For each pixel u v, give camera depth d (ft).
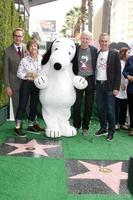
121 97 22.98
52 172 13.94
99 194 11.89
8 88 20.33
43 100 20.21
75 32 66.80
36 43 20.65
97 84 19.94
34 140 19.43
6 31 23.75
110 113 19.90
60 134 20.35
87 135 21.22
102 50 19.71
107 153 17.26
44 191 11.95
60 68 19.13
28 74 19.98
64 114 20.70
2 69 22.08
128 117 24.49
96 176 13.70
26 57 20.39
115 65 19.35
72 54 19.81
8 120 25.05
